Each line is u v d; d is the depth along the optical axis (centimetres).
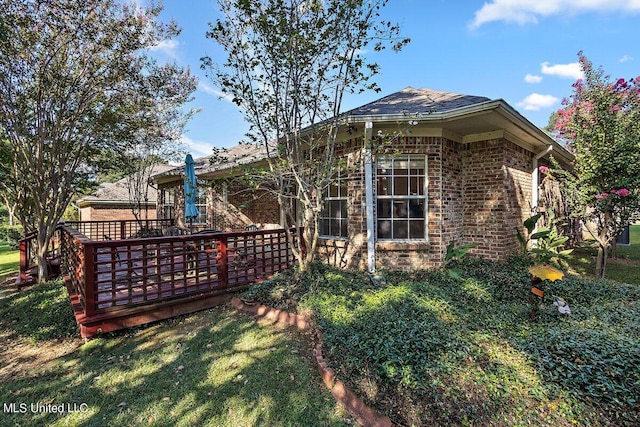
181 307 509
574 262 950
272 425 267
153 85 823
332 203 754
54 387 334
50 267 837
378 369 302
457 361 307
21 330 497
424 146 657
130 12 705
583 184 739
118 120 819
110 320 446
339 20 525
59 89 695
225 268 559
